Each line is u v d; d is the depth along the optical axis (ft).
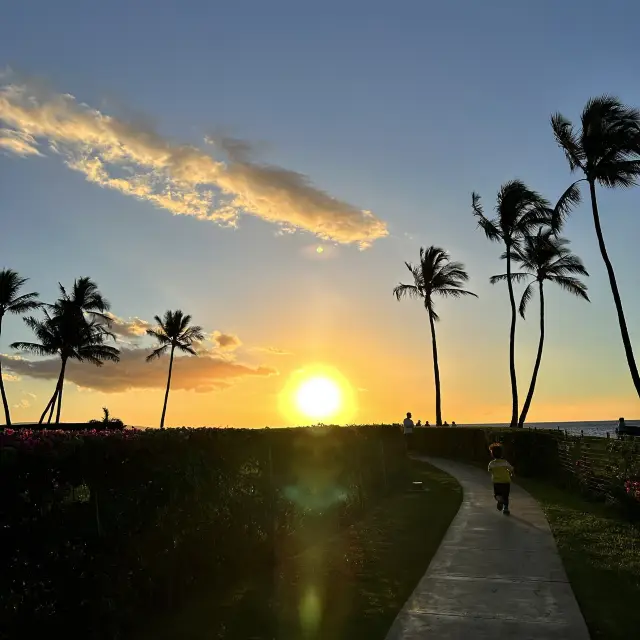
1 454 14.02
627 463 40.22
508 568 25.95
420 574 25.38
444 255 131.75
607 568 25.36
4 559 14.21
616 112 73.15
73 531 16.15
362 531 34.63
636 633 18.22
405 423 99.50
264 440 28.43
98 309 160.56
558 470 57.31
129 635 18.21
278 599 22.13
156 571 19.51
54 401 157.79
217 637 18.51
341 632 18.95
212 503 23.16
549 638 18.07
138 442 19.03
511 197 109.09
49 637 15.16
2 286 140.97
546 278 115.14
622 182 74.59
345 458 40.63
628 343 73.10
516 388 110.52
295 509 31.37
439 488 54.95
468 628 19.04
